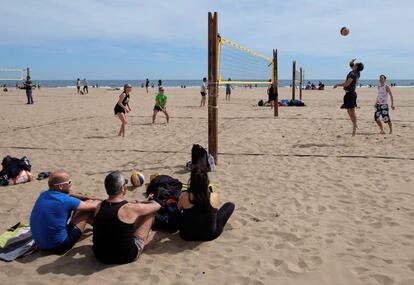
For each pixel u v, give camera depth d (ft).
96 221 11.60
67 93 116.47
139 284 10.73
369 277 10.76
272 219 15.20
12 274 11.39
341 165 22.84
